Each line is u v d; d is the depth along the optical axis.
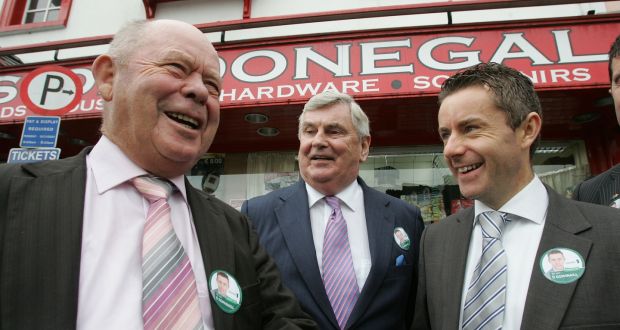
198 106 1.24
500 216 1.38
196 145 1.25
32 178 1.06
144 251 1.05
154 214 1.12
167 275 1.04
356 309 1.78
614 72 1.74
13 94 3.54
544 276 1.20
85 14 4.64
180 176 1.33
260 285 1.38
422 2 3.94
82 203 1.06
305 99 3.10
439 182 3.84
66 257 0.96
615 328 1.09
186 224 1.26
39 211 0.99
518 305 1.22
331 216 2.07
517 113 1.31
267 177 4.08
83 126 3.59
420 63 3.07
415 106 3.22
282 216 2.08
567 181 3.65
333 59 3.18
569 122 3.54
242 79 3.23
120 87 1.18
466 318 1.29
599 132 3.63
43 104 3.12
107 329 0.93
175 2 4.45
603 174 1.90
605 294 1.13
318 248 2.01
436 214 3.75
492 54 3.00
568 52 2.92
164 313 0.99
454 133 1.36
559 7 3.67
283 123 3.61
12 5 4.91
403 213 2.19
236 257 1.30
